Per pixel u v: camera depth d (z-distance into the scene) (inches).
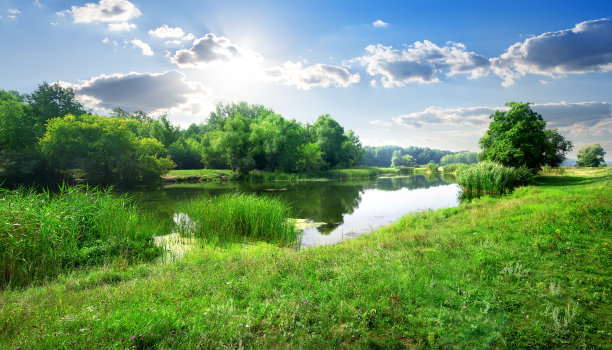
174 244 468.8
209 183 1930.4
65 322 164.6
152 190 1472.7
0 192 408.5
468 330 166.4
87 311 181.3
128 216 473.7
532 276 238.1
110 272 296.8
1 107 1434.5
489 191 1083.9
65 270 322.3
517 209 522.3
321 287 219.5
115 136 1625.2
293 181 2143.2
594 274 237.9
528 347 153.9
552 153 1331.2
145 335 151.6
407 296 202.1
